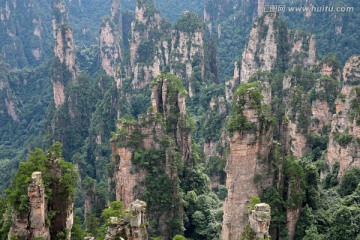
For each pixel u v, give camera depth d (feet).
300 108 362.94
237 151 224.12
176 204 283.79
